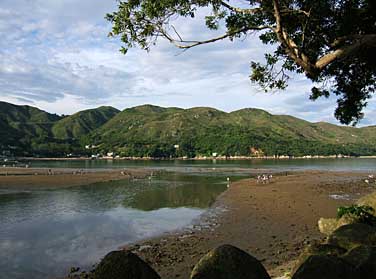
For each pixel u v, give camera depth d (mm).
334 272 5148
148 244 18016
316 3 8719
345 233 8570
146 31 8266
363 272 5551
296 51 8086
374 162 150625
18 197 35531
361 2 9375
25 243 18094
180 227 22125
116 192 41000
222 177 65812
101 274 5082
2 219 24219
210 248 16984
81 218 24891
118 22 8211
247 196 37094
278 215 25625
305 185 49156
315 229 20484
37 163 129250
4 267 14492
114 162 147500
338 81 11719
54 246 17625
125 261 5121
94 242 18438
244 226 21984
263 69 10703
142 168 98312
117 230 21266
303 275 5246
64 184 49344
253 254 15484
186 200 34469
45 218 24719
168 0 7891
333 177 64875
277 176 68250
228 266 5301
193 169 94062
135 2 8102
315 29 9523
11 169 82938
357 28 9367
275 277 9578
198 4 8227
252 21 9375
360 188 44719
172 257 15461
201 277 5270
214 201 33719
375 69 10570
